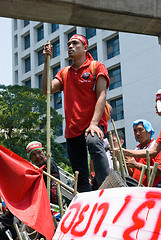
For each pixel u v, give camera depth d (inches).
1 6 166.2
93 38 1131.3
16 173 95.3
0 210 174.6
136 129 142.3
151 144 139.6
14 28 1501.0
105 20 177.2
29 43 1413.6
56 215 128.9
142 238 59.8
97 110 107.3
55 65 1243.8
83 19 176.2
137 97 964.0
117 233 65.7
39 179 98.2
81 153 117.3
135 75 978.1
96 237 71.4
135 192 67.1
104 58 1093.8
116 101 1035.3
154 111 916.6
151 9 175.8
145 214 62.2
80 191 117.9
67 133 116.1
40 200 94.6
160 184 120.4
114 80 1064.2
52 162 151.3
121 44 1033.5
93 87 113.5
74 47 116.5
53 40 1280.8
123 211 67.6
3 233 141.0
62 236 85.3
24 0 161.6
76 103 113.9
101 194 78.4
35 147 150.5
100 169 101.0
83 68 115.6
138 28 185.2
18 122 727.7
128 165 111.5
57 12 170.4
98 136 102.8
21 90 759.1
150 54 949.8
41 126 790.5
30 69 1387.8
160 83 913.5
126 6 172.6
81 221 80.8
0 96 737.0
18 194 95.1
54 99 1221.1
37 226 91.0
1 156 96.0
